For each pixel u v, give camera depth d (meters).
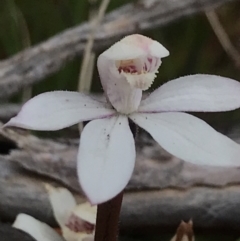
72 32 0.16
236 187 0.13
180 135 0.10
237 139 0.15
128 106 0.10
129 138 0.09
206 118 0.17
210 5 0.17
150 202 0.13
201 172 0.13
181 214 0.13
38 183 0.13
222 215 0.13
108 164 0.09
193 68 0.19
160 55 0.10
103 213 0.10
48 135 0.16
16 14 0.18
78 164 0.09
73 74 0.18
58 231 0.12
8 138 0.14
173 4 0.17
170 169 0.13
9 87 0.16
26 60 0.16
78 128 0.15
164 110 0.10
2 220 0.14
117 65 0.10
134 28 0.17
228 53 0.18
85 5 0.19
